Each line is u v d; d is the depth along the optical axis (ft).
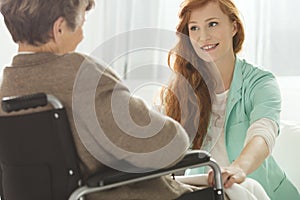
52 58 4.80
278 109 6.93
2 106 4.50
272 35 9.92
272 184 7.41
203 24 7.09
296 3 9.80
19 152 4.87
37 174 4.87
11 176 5.00
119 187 5.04
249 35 10.05
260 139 6.52
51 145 4.77
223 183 5.82
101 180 4.63
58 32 4.81
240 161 6.26
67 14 4.78
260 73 7.34
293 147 8.01
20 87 4.81
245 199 5.83
